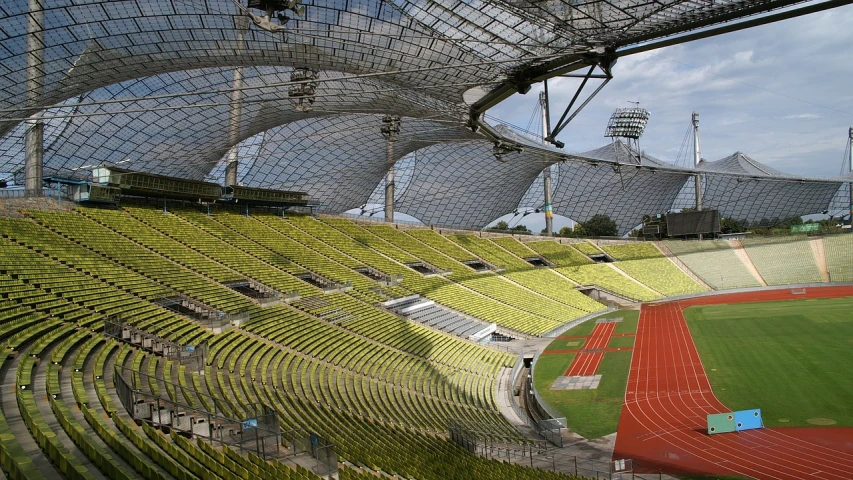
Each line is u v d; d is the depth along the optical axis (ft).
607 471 86.12
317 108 159.02
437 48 112.57
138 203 187.52
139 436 54.49
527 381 146.00
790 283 300.40
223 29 117.70
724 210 402.11
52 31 112.78
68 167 184.85
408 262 249.55
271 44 124.98
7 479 43.93
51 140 173.06
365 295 191.11
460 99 137.90
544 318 228.63
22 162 179.42
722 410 112.06
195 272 157.17
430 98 150.30
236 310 140.15
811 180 351.67
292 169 264.11
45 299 105.29
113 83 143.64
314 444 61.41
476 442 94.17
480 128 148.97
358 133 239.50
